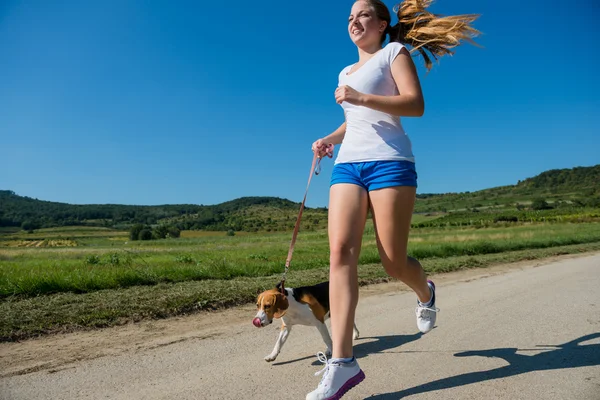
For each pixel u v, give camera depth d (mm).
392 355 4133
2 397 3227
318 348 4473
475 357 3928
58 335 5164
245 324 5746
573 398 2936
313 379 3510
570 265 12539
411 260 3330
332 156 3633
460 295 7645
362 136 3045
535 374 3420
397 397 3041
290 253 3943
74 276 8188
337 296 2885
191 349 4516
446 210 177500
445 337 4695
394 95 3078
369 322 5750
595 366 3564
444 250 18234
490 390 3109
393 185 2926
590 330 4746
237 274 10539
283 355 4250
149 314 6133
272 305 3791
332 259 2965
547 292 7441
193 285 8469
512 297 7082
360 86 3078
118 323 5746
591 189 186000
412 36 3299
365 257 14234
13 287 7281
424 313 3617
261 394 3191
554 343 4293
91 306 6340
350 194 2998
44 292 7441
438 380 3357
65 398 3189
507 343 4352
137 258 18984
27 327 5227
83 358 4215
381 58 3066
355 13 3271
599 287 7766
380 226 3004
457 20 3221
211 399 3107
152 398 3150
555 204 148250
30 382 3543
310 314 4133
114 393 3271
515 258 15344
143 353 4375
